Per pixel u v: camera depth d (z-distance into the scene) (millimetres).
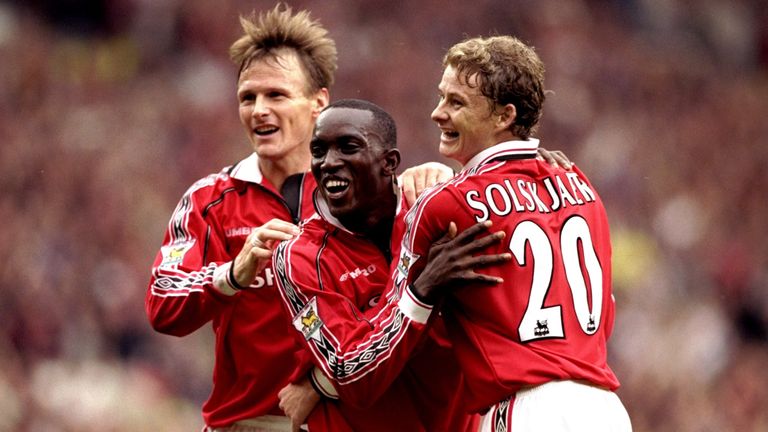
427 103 75188
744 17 101938
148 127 66125
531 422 15008
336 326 15789
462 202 15430
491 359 15312
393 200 16719
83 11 79125
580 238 15922
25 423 42750
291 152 18844
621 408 15789
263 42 18875
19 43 73312
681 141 82688
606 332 16578
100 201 57094
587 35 88812
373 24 78875
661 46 94812
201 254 18359
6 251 50375
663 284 68875
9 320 47688
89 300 51031
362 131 16078
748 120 88500
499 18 84500
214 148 66375
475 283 15281
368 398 15594
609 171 76188
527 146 16016
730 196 79688
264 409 18500
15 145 59000
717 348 64250
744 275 72062
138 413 45906
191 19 77750
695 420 56719
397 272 15875
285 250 16359
